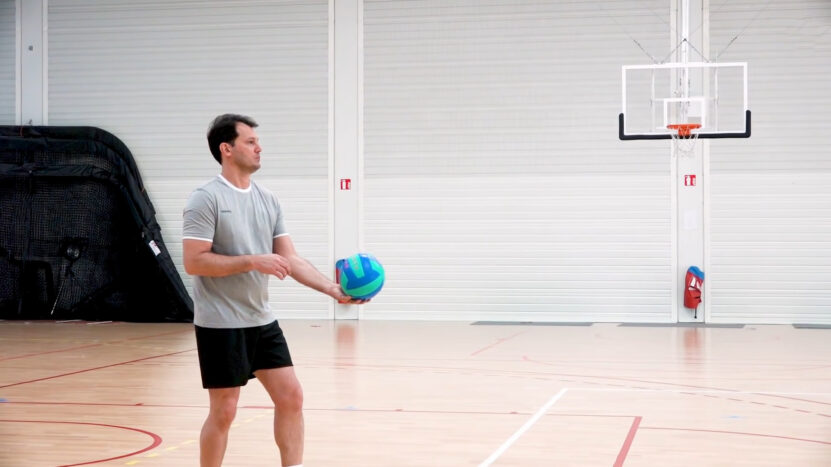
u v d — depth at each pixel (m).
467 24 14.87
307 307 15.27
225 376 3.62
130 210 14.97
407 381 7.97
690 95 14.28
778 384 7.73
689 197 14.34
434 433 5.57
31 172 15.05
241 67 15.38
